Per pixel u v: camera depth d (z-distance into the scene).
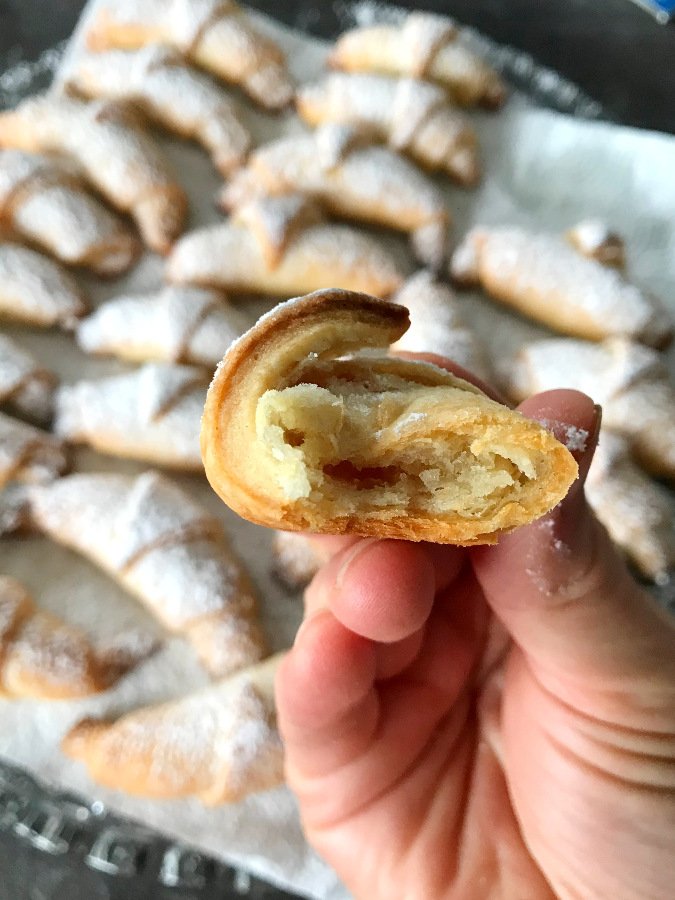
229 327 0.22
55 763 0.20
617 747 0.13
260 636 0.20
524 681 0.15
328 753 0.15
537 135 0.25
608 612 0.13
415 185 0.23
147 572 0.20
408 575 0.12
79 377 0.23
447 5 0.26
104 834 0.20
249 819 0.19
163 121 0.25
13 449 0.21
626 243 0.24
